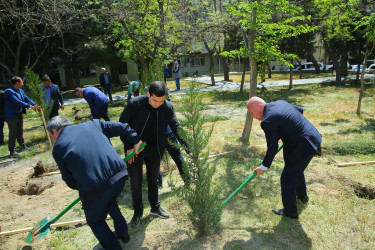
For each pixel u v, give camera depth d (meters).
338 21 11.11
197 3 11.95
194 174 2.80
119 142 6.84
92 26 15.66
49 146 6.90
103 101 5.36
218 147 5.88
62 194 4.29
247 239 2.94
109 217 3.53
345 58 19.08
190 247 2.87
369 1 8.45
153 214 3.46
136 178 3.16
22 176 5.04
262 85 16.42
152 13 8.98
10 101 6.15
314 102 10.69
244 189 4.00
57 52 18.56
